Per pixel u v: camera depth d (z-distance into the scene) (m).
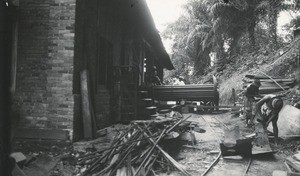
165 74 31.27
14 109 6.64
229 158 6.60
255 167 6.06
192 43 27.12
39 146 6.36
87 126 6.88
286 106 9.96
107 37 9.59
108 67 10.12
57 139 6.46
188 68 30.28
